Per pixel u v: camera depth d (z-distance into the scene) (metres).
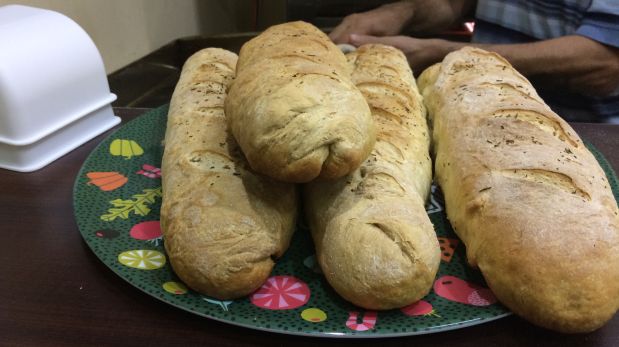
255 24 1.01
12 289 0.25
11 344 0.22
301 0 0.73
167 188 0.28
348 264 0.23
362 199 0.26
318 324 0.22
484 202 0.27
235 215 0.25
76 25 0.39
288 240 0.28
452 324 0.23
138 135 0.38
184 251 0.24
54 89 0.36
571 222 0.24
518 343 0.23
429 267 0.23
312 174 0.24
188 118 0.33
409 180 0.29
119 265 0.25
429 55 0.57
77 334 0.23
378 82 0.38
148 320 0.24
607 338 0.23
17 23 0.37
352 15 0.68
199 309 0.23
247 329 0.23
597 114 0.56
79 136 0.39
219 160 0.28
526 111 0.32
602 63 0.53
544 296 0.23
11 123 0.34
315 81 0.25
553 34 0.58
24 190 0.34
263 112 0.24
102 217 0.29
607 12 0.51
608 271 0.23
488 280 0.25
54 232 0.30
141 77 0.60
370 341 0.23
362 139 0.25
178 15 0.74
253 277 0.24
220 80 0.38
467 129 0.33
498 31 0.63
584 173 0.27
